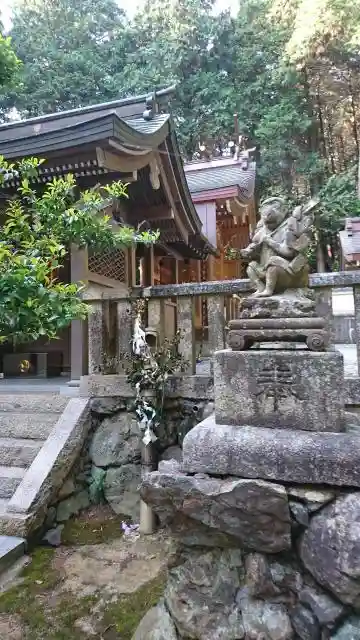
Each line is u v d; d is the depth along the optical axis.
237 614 1.94
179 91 21.81
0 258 2.34
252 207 14.57
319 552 1.82
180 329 4.23
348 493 1.87
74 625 2.61
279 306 2.26
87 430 4.30
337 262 21.44
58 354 8.67
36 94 20.36
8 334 2.48
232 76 23.05
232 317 5.07
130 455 4.19
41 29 22.34
